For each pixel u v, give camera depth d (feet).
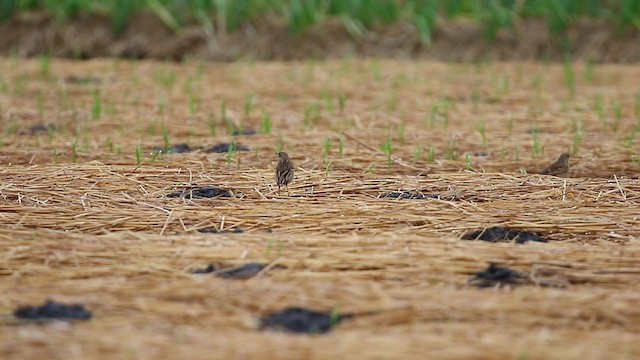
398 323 42.88
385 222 56.08
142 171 66.28
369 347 39.75
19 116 86.79
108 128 83.10
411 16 129.59
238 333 41.47
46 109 90.02
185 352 39.14
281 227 55.67
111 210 57.47
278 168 61.67
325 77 107.55
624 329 42.78
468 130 82.43
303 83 103.45
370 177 65.21
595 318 43.45
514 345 40.09
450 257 49.88
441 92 99.66
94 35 127.44
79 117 86.33
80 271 47.75
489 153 74.74
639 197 61.93
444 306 43.75
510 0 129.90
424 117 87.76
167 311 43.27
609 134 80.64
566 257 50.19
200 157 70.85
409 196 61.93
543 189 63.26
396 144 77.20
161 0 129.29
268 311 43.86
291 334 41.73
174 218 56.44
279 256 49.67
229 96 96.84
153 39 127.44
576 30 128.06
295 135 79.66
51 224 55.52
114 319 42.57
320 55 126.93
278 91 99.55
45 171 65.31
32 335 40.50
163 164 68.85
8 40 127.34
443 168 70.13
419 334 41.37
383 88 101.30
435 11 130.11
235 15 128.36
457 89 101.24
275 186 63.26
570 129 82.94
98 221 55.98
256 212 57.31
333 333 41.78
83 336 40.50
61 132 81.35
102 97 95.71
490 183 64.18
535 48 126.93
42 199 59.52
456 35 127.65
